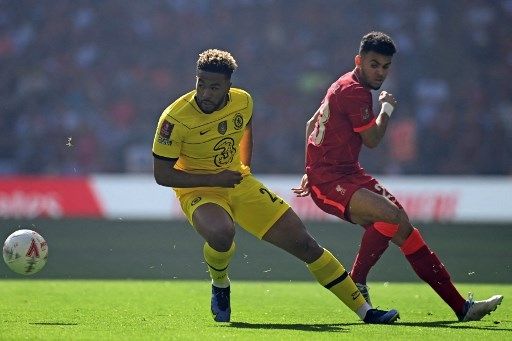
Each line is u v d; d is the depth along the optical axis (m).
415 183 61.94
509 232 53.75
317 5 83.19
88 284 32.38
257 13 83.31
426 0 82.62
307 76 79.88
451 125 74.62
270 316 22.50
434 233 53.78
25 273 20.47
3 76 80.31
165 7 83.69
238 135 21.11
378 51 22.16
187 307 24.23
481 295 29.25
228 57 19.59
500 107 76.94
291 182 61.06
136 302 25.53
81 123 76.81
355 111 22.22
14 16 83.50
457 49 80.06
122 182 63.25
